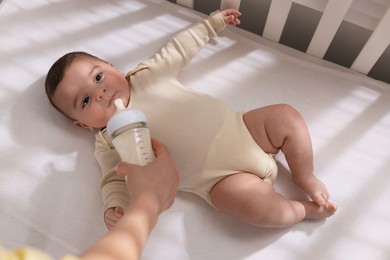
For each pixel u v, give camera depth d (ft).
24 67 3.45
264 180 3.02
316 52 3.63
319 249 2.90
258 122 3.03
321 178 3.17
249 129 3.07
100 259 1.72
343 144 3.29
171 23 3.74
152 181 2.33
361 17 3.16
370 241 2.92
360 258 2.86
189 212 3.02
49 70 3.20
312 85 3.55
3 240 2.79
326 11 3.15
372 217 3.01
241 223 2.98
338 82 3.57
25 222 2.87
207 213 3.02
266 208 2.79
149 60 3.36
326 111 3.44
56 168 3.11
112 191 2.87
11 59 3.47
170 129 3.04
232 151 2.96
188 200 3.07
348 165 3.21
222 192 2.90
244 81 3.55
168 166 2.48
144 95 3.18
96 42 3.61
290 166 3.06
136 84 3.23
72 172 3.11
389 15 2.97
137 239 1.96
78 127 3.29
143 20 3.75
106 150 3.08
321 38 3.43
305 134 2.96
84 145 3.23
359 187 3.13
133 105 3.16
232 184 2.89
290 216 2.84
